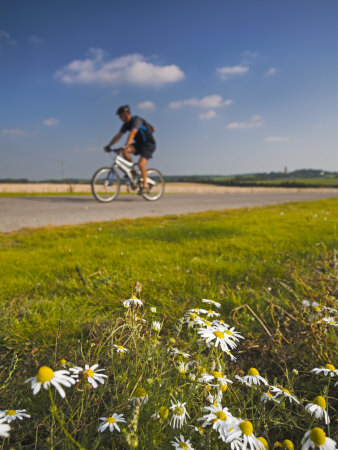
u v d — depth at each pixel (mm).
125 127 9094
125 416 1103
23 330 1796
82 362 1466
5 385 1282
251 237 4480
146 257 3375
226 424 889
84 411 1132
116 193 9977
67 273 2873
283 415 1231
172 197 13984
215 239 4352
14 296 2416
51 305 2186
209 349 1581
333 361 1463
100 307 2205
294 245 3926
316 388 1410
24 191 21312
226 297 2309
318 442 804
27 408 1224
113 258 3330
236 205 10555
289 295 2371
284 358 1545
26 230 5160
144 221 6324
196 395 1118
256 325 1961
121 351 1320
